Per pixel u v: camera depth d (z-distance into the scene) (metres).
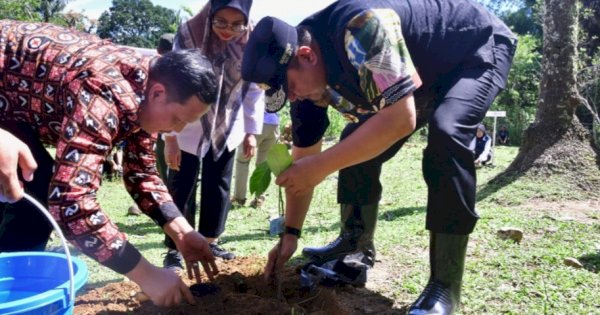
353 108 2.65
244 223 5.03
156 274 2.10
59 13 28.36
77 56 2.10
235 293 2.65
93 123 1.95
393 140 2.22
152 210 2.58
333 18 2.27
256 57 2.23
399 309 2.76
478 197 5.65
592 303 2.73
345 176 3.05
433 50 2.46
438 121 2.39
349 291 2.99
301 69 2.29
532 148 6.20
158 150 4.34
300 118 2.91
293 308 2.46
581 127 6.09
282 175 2.37
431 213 2.45
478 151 9.80
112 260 2.02
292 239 2.81
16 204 2.54
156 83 2.07
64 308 1.69
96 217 1.99
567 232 4.12
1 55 2.15
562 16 6.15
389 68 2.13
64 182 1.94
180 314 2.42
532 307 2.70
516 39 2.82
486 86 2.53
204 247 2.60
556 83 6.14
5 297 2.02
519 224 4.34
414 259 3.50
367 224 3.11
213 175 3.59
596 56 13.34
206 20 3.44
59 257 2.00
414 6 2.45
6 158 1.69
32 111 2.21
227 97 3.50
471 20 2.56
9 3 22.20
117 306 2.55
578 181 5.70
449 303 2.51
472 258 3.48
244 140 4.07
